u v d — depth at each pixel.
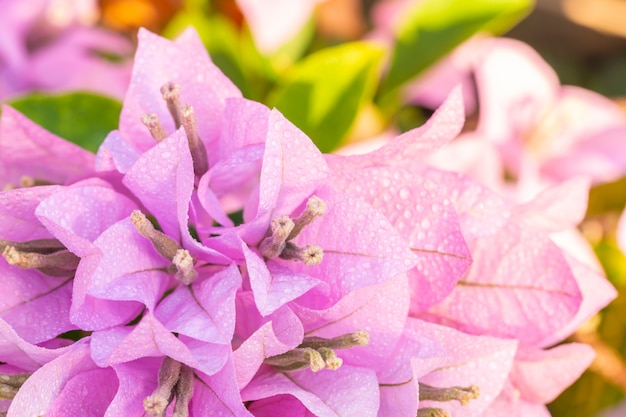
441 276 0.33
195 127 0.32
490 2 0.47
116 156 0.32
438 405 0.33
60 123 0.40
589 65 0.67
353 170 0.33
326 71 0.42
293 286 0.30
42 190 0.32
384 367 0.32
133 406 0.31
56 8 0.49
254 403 0.32
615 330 0.47
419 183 0.33
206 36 0.47
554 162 0.49
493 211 0.34
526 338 0.35
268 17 0.47
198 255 0.32
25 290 0.32
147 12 0.53
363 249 0.31
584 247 0.44
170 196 0.32
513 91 0.49
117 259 0.31
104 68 0.48
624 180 0.49
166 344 0.30
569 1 0.64
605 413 0.47
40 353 0.31
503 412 0.35
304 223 0.31
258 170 0.34
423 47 0.47
